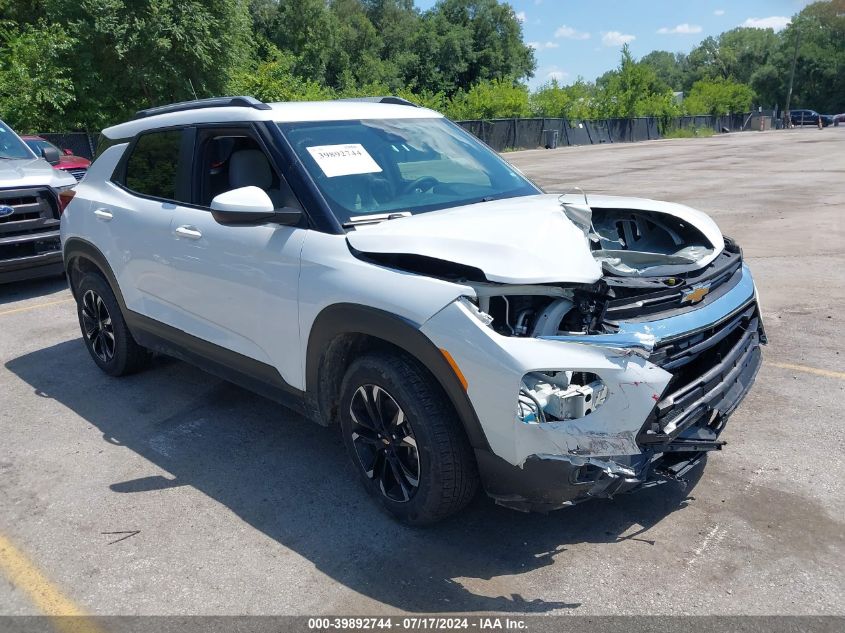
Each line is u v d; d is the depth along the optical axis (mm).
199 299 4062
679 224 3979
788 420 4254
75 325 6719
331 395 3502
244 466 3957
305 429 4406
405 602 2814
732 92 66688
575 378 2789
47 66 18922
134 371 5293
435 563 3049
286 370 3607
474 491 3129
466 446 3020
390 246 3096
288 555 3143
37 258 7508
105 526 3406
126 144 4828
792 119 75000
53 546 3260
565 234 3051
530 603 2777
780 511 3328
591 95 45938
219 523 3408
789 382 4812
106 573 3055
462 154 4336
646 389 2695
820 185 15469
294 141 3699
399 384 3033
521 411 2713
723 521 3268
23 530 3396
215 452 4129
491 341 2727
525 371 2656
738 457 3838
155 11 19719
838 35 93938
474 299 2846
